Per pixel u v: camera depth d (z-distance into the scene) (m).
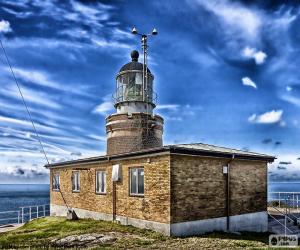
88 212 20.78
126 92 24.55
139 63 25.08
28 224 20.69
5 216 59.16
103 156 18.95
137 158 16.78
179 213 14.80
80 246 12.89
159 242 13.44
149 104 24.45
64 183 23.95
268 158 18.69
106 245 12.94
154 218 15.39
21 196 155.75
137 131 23.03
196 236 14.87
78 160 21.59
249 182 18.00
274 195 23.50
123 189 17.70
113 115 23.77
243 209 17.47
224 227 16.45
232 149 19.11
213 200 16.19
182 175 15.12
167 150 14.63
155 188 15.46
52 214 25.27
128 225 16.98
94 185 20.39
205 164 16.11
